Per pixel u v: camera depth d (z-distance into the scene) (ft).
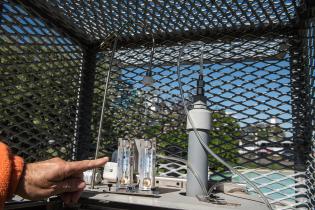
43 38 6.43
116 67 8.00
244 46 7.09
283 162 6.51
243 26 6.89
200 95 5.36
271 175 6.52
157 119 7.55
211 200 4.46
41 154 6.45
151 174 5.17
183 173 7.00
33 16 6.14
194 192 4.95
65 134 7.20
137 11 6.25
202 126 5.07
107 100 7.95
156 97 7.64
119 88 7.93
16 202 5.12
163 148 7.34
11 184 2.06
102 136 7.79
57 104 6.93
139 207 4.60
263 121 6.84
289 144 6.55
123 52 7.91
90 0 5.85
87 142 7.70
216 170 6.89
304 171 6.28
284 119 6.68
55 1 5.96
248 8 6.06
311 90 6.02
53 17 6.55
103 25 6.97
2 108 5.52
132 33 7.47
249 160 6.76
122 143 5.40
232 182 6.54
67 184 2.40
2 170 1.97
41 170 2.25
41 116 6.45
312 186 5.86
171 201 4.30
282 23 6.67
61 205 5.12
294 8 5.95
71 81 7.39
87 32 7.41
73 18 6.64
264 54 7.02
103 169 6.33
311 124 5.99
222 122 7.11
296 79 6.68
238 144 6.91
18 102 5.87
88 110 7.84
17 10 5.77
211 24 6.86
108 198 4.51
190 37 7.42
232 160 6.86
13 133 5.76
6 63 5.57
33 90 6.20
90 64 8.00
